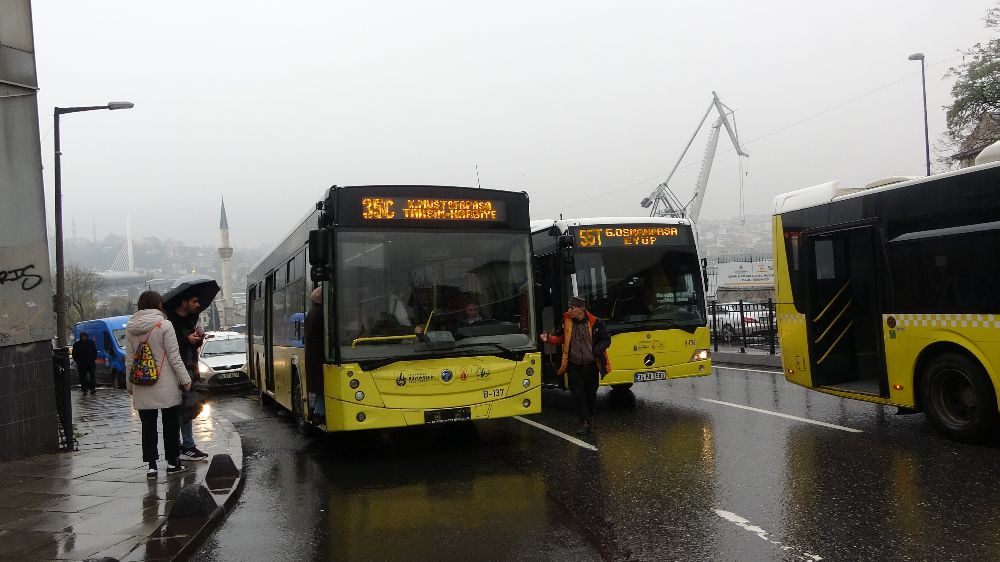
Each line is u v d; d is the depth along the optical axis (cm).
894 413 979
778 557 481
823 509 577
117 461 873
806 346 1012
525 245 901
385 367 808
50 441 934
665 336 1175
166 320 789
